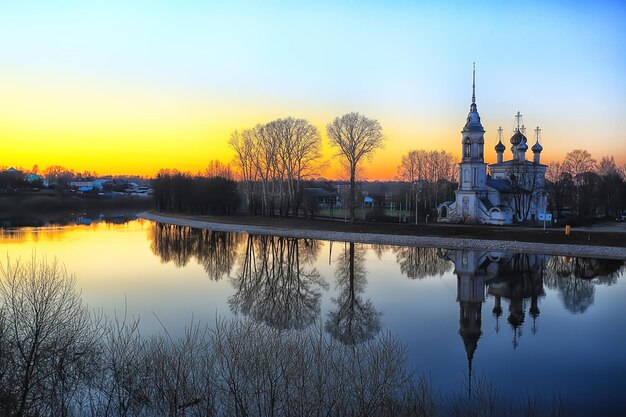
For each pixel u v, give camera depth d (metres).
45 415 19.41
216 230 104.56
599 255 64.88
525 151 113.31
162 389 20.19
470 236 78.31
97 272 54.81
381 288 48.59
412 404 21.66
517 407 22.73
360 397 19.83
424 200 123.31
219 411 19.80
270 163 116.88
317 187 191.25
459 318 37.50
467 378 25.86
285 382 19.81
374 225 93.88
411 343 31.55
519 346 31.14
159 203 163.62
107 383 21.69
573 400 23.36
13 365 19.44
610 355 29.38
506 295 45.22
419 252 71.38
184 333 32.09
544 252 68.00
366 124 95.94
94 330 27.67
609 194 120.25
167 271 56.62
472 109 101.56
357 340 31.58
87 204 184.38
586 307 40.62
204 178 152.75
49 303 25.75
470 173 99.19
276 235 93.25
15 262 55.19
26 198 173.62
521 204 105.81
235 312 38.78
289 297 44.72
